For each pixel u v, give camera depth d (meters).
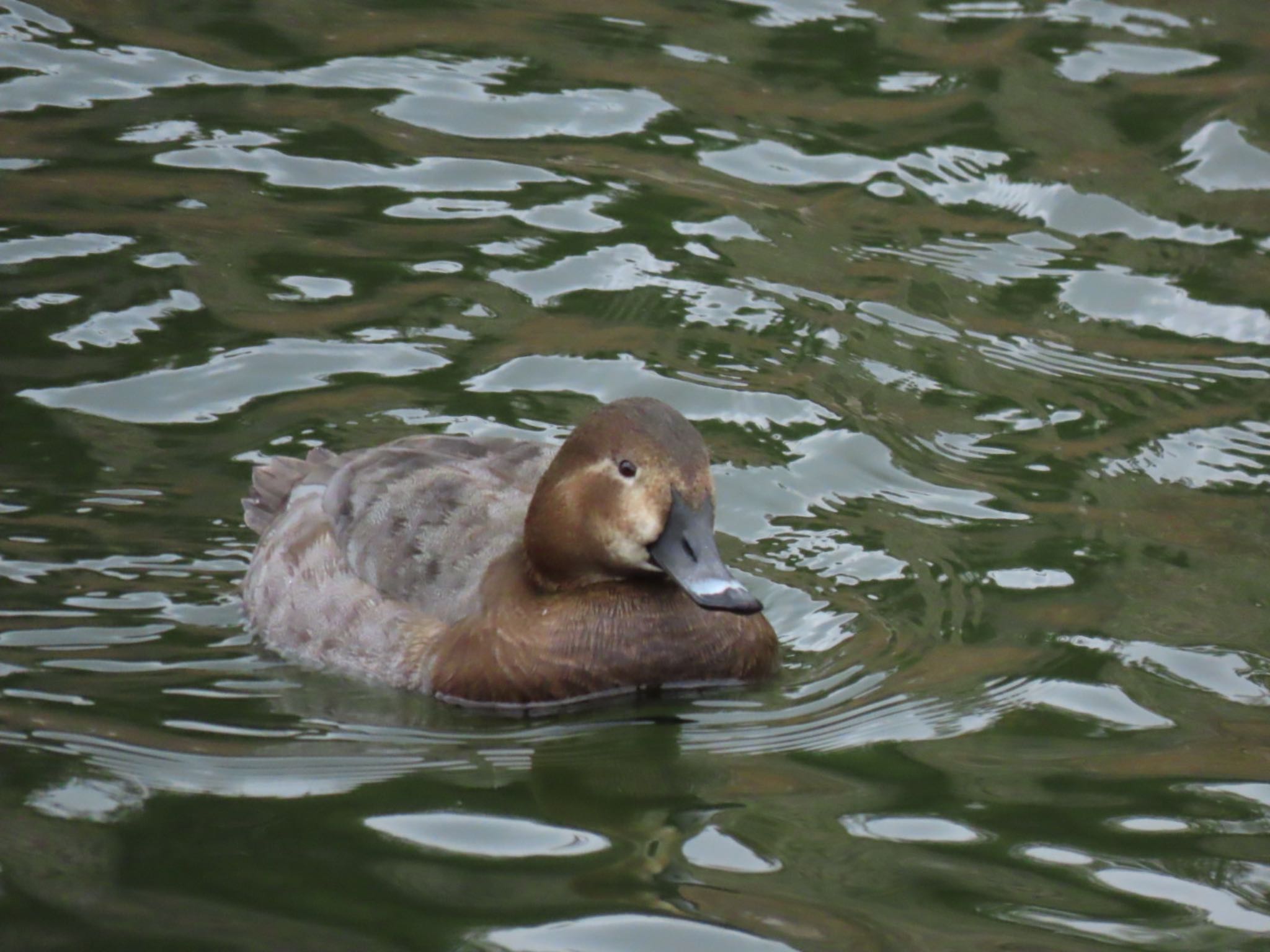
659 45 20.88
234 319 15.62
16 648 11.59
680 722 11.19
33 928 8.52
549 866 9.34
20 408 14.23
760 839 9.66
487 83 19.91
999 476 14.07
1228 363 15.76
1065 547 13.14
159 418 14.27
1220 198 18.17
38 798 9.80
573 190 17.97
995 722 11.02
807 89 19.97
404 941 8.52
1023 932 8.75
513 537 11.97
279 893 8.94
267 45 20.58
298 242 16.88
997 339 15.99
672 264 16.81
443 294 16.17
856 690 11.48
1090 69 20.22
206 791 10.03
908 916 8.87
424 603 11.80
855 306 16.34
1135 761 10.54
